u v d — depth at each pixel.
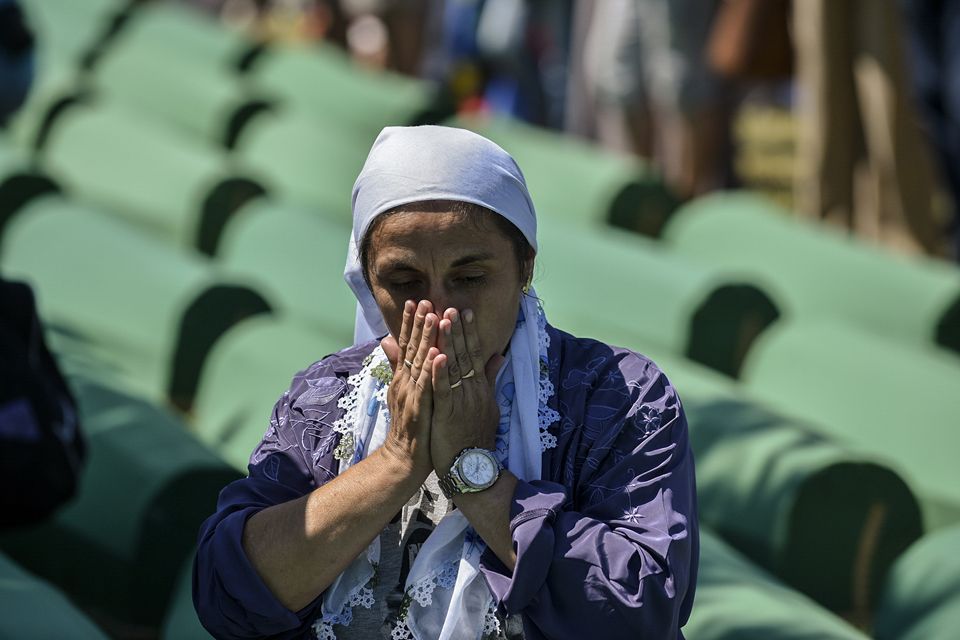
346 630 7.73
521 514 7.32
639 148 27.67
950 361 17.67
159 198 24.23
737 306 19.17
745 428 15.51
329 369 8.21
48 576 14.94
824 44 23.41
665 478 7.59
